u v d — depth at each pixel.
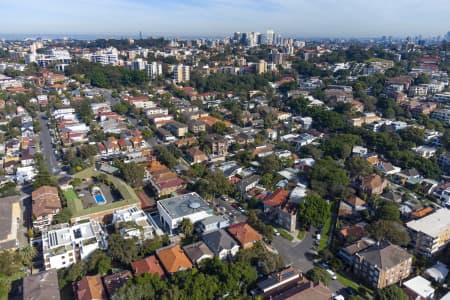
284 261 132.88
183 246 136.25
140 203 168.88
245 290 113.06
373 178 181.75
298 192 172.62
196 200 162.88
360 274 124.56
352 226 149.00
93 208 160.75
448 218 146.50
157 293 106.88
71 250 127.94
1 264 120.31
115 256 124.81
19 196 173.12
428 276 122.81
